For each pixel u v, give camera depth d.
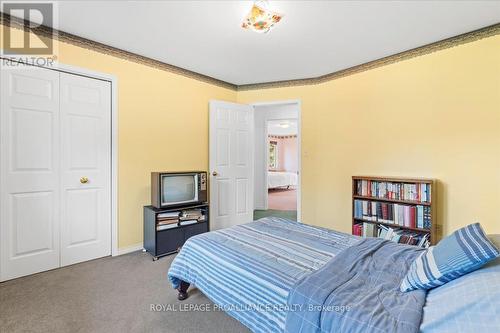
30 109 2.35
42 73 2.41
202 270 1.67
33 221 2.39
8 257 2.27
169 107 3.36
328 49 2.89
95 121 2.75
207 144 3.82
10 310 1.82
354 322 0.96
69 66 2.54
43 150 2.43
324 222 3.74
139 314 1.79
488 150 2.39
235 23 2.35
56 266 2.53
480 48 2.42
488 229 2.40
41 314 1.77
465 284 1.00
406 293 1.16
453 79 2.58
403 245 1.72
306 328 1.07
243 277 1.40
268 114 5.60
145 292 2.09
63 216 2.56
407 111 2.91
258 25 2.18
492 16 2.21
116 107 2.87
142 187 3.11
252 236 1.93
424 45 2.76
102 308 1.86
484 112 2.41
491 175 2.38
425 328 0.89
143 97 3.10
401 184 2.85
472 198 2.49
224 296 1.48
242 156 4.11
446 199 2.64
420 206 2.69
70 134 2.59
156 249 2.79
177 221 2.98
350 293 1.13
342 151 3.53
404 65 2.92
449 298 0.98
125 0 2.01
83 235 2.69
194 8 2.12
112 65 2.84
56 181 2.51
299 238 1.88
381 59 3.11
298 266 1.42
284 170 10.84
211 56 3.09
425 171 2.79
